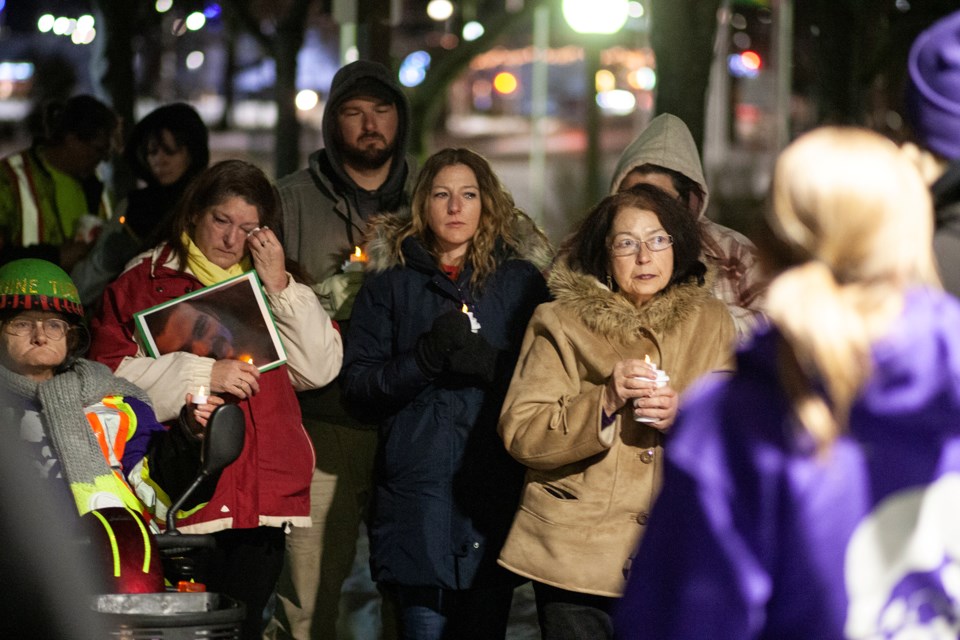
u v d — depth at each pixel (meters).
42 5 35.88
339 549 11.68
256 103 76.38
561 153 75.00
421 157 35.09
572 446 9.22
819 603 4.91
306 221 12.48
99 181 16.27
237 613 7.57
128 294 10.79
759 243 5.27
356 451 11.59
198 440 9.75
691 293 9.67
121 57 26.02
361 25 22.16
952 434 4.95
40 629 6.11
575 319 9.70
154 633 7.34
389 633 11.88
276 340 10.65
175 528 8.62
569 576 9.26
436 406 10.49
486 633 10.41
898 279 5.02
